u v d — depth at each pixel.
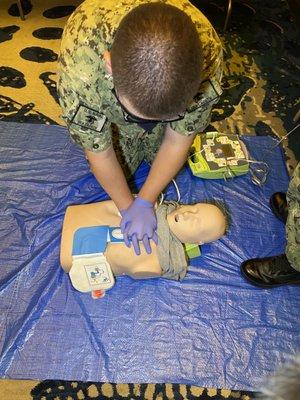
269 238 1.40
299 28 2.34
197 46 0.66
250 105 1.96
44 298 1.23
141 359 1.14
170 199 1.47
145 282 1.28
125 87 0.67
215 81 0.94
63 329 1.18
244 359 1.15
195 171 1.51
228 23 2.41
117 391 1.10
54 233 1.36
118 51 0.67
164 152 1.09
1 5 2.37
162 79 0.65
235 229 1.41
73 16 0.91
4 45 2.12
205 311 1.23
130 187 1.51
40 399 1.08
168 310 1.23
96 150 1.00
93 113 0.92
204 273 1.30
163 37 0.63
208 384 1.11
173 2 0.89
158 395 1.10
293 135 1.84
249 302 1.26
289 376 0.38
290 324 1.22
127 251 1.19
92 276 1.19
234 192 1.51
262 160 1.63
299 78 2.14
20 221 1.38
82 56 0.86
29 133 1.63
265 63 2.20
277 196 1.46
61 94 0.91
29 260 1.29
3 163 1.52
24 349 1.14
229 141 1.59
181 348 1.16
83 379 1.10
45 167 1.53
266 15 2.50
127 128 1.25
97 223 1.24
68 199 1.45
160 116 0.71
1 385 1.09
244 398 1.10
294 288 1.29
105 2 0.88
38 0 2.43
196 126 1.01
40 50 2.12
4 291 1.23
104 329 1.18
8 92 1.88
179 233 1.24
